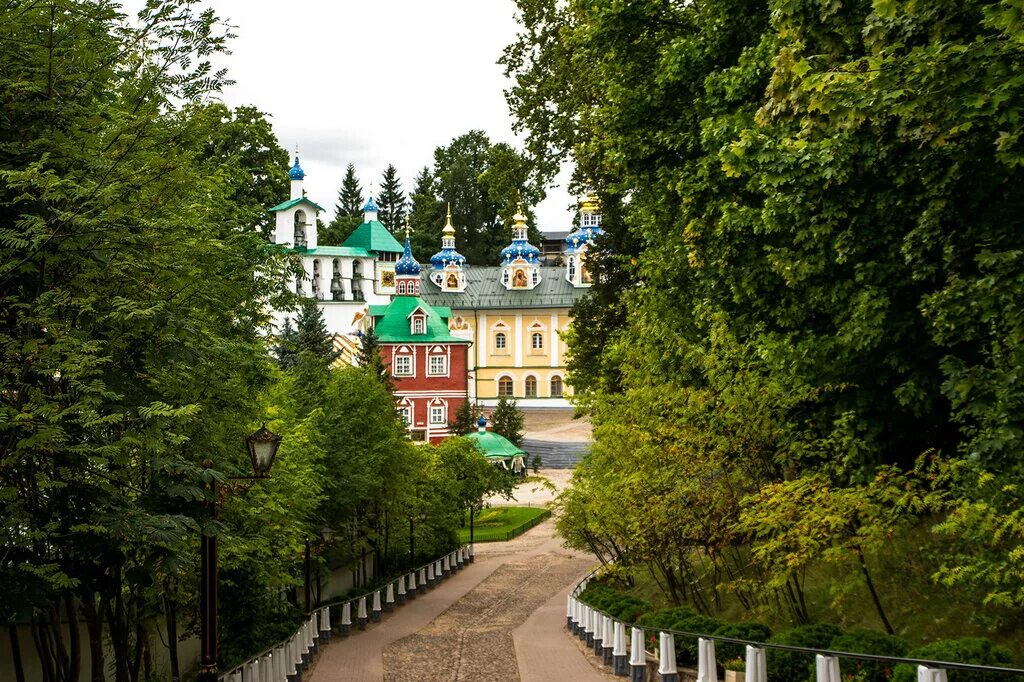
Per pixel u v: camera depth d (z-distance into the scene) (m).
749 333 21.44
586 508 24.12
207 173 16.75
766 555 17.09
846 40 15.95
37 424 10.58
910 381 17.61
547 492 80.31
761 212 19.11
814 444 18.95
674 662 17.19
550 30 41.81
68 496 11.70
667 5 26.11
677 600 22.48
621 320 40.84
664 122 25.45
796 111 14.88
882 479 16.25
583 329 42.12
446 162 150.88
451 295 120.75
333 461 28.83
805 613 18.83
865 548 16.38
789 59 14.98
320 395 30.33
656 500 20.14
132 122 12.35
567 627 27.61
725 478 20.22
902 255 17.08
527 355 119.56
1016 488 13.66
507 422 87.25
